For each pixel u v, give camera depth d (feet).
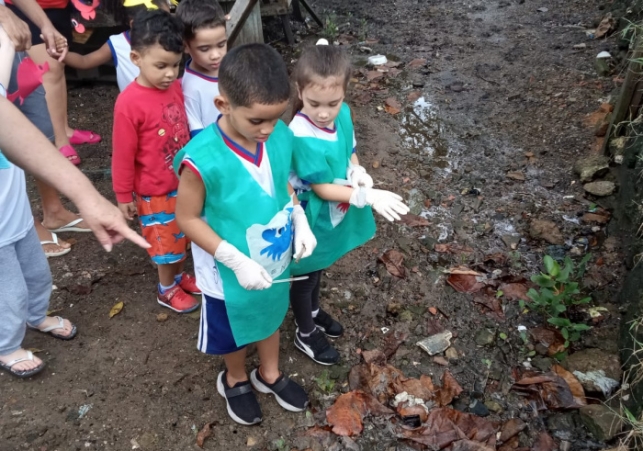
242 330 7.00
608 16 18.63
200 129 8.63
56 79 12.46
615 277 10.21
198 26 7.97
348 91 16.56
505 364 8.87
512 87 16.35
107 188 12.70
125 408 8.21
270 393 8.41
